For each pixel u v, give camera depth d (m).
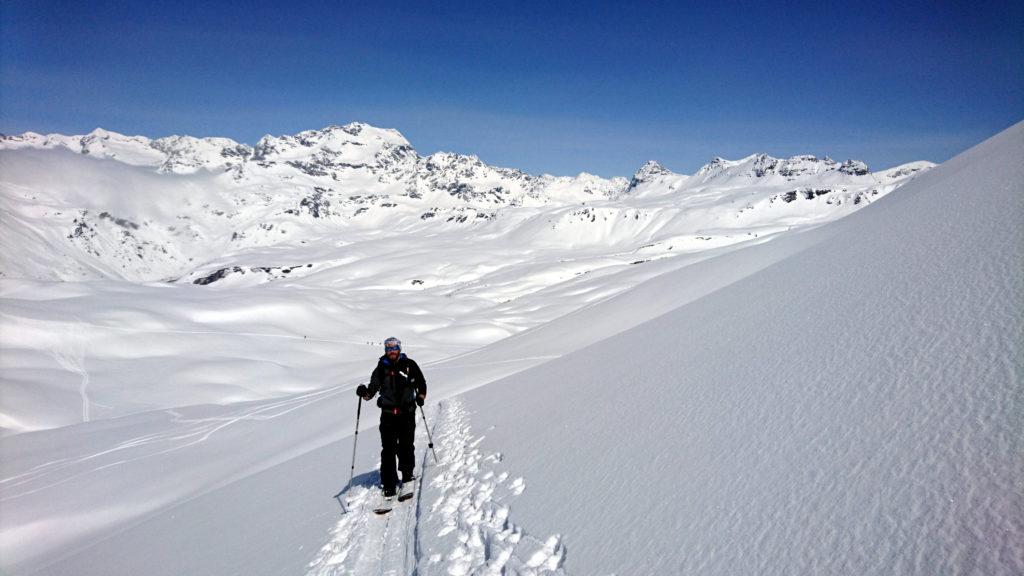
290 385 72.00
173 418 40.22
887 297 6.21
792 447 4.05
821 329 6.36
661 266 108.50
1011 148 10.41
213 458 21.33
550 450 6.97
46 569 9.44
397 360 8.11
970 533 2.47
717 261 39.16
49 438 36.56
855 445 3.65
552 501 5.31
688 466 4.60
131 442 31.00
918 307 5.40
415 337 103.25
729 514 3.61
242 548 7.04
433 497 7.00
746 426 4.81
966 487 2.75
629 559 3.67
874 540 2.75
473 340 102.75
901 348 4.73
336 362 85.81
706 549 3.37
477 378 22.83
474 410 12.94
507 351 35.38
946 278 5.73
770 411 4.87
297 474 11.11
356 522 6.78
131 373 69.88
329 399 30.75
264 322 102.19
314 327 106.31
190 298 106.94
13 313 77.50
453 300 161.75
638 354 10.41
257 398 66.94
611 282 119.31
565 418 8.11
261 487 10.88
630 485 4.79
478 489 6.66
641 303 35.44
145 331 84.31
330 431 18.73
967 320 4.53
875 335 5.32
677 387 6.93
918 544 2.57
